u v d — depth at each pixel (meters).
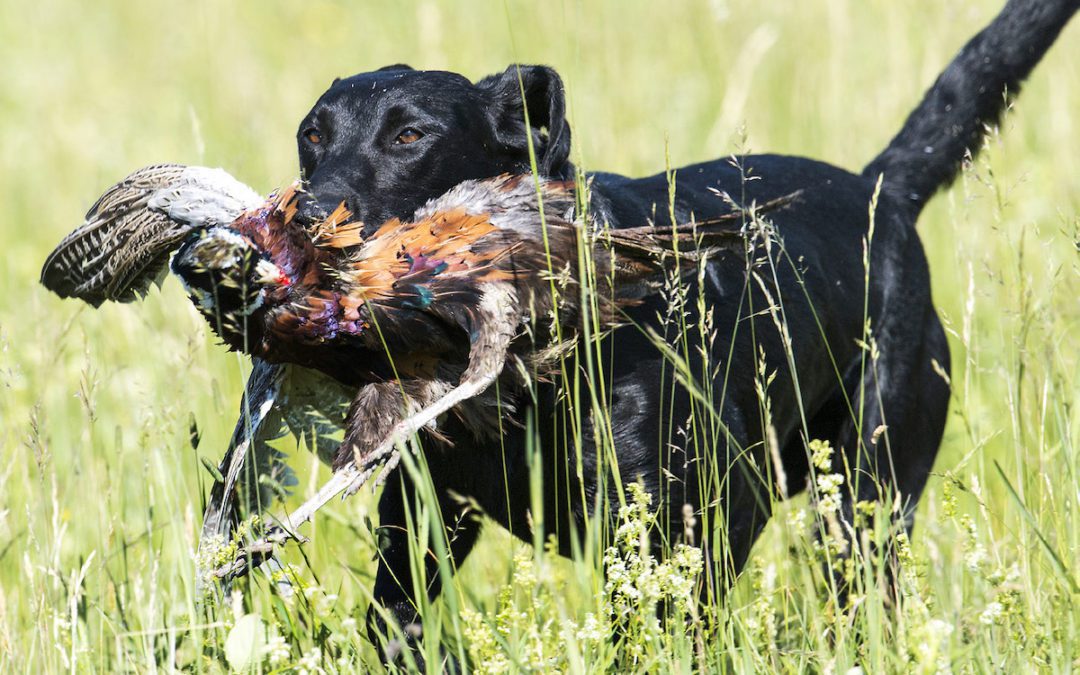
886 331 8.65
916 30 16.30
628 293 6.16
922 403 8.84
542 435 6.78
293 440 9.45
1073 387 7.38
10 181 16.56
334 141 7.05
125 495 8.44
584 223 5.71
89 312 11.79
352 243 5.36
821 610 6.44
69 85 20.23
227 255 5.13
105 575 7.10
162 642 6.34
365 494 8.24
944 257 12.32
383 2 19.58
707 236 6.00
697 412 6.96
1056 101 14.00
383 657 6.66
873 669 5.68
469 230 5.58
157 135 17.28
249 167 13.48
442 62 16.12
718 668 5.90
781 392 7.77
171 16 22.75
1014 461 8.15
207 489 8.45
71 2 24.03
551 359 5.91
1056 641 5.75
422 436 6.72
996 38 9.13
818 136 14.62
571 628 5.52
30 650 6.66
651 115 15.09
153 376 9.38
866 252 7.00
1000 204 7.53
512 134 7.39
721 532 6.87
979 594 6.45
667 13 17.09
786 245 8.01
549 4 16.55
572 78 7.21
